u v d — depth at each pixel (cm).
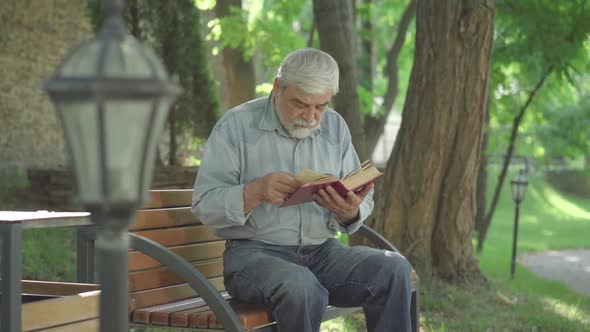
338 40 727
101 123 134
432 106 639
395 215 655
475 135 648
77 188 141
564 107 1458
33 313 252
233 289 317
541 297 680
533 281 871
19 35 1223
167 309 314
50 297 296
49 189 911
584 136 1481
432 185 649
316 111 329
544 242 1522
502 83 905
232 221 315
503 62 842
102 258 152
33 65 1245
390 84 1200
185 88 956
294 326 296
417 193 648
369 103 1138
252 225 332
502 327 550
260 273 306
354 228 346
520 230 1806
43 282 302
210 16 1249
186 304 331
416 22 651
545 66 841
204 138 977
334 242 348
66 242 773
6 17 1205
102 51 137
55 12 1275
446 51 631
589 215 2472
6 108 1205
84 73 136
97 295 277
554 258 1247
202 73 966
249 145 336
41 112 1255
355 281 326
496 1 822
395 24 1842
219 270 370
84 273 315
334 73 326
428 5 638
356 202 316
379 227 661
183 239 350
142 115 138
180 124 963
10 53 1210
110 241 148
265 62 1057
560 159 2858
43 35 1259
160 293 328
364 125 1145
